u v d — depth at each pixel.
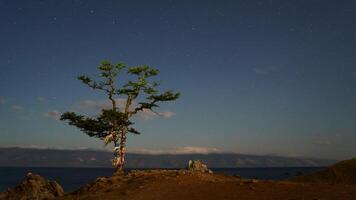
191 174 33.22
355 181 35.31
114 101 42.28
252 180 29.41
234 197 24.34
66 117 41.06
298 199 23.00
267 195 24.39
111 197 28.41
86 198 30.22
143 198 26.39
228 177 35.12
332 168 38.66
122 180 33.91
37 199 39.38
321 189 25.83
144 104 42.12
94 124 41.00
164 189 28.12
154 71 41.78
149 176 33.19
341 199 22.75
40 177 45.78
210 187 27.50
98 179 35.44
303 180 37.69
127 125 41.41
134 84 40.66
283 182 28.94
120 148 41.25
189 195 25.70
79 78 41.19
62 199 32.66
